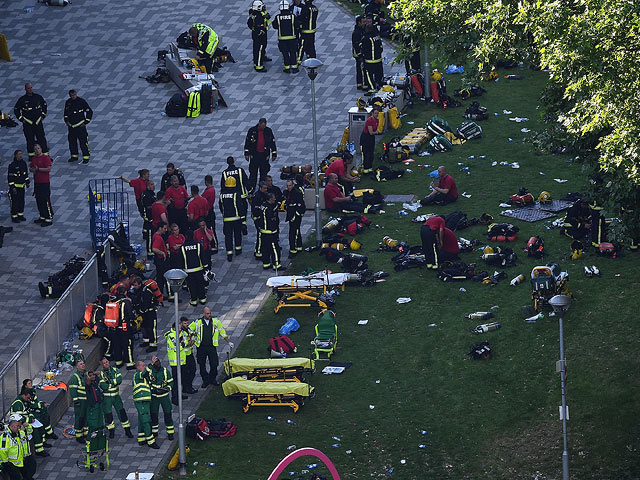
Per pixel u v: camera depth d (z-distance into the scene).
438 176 114.50
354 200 111.12
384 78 132.12
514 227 101.69
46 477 77.69
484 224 104.50
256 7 135.00
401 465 77.44
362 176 115.94
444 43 96.12
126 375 88.56
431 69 136.88
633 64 72.12
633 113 71.88
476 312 91.88
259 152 112.19
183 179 105.69
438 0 94.88
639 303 90.19
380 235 105.00
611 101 72.44
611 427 78.69
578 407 80.75
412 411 82.25
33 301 97.56
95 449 78.12
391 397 83.81
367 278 97.81
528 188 110.88
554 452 77.50
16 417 75.50
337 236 103.94
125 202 113.50
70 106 118.50
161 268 96.62
